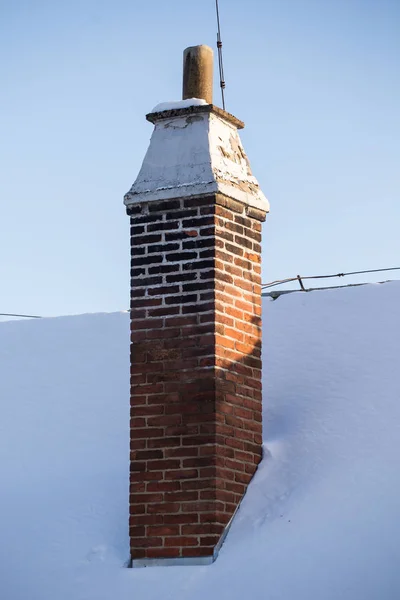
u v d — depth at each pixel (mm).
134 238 12539
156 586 11398
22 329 15352
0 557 12375
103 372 14555
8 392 14656
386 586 10602
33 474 13492
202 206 12344
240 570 11242
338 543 11125
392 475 11680
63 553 12250
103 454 13492
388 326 13445
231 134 12992
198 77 13156
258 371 12555
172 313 12219
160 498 11859
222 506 11758
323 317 13781
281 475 12164
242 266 12539
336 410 12742
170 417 11992
